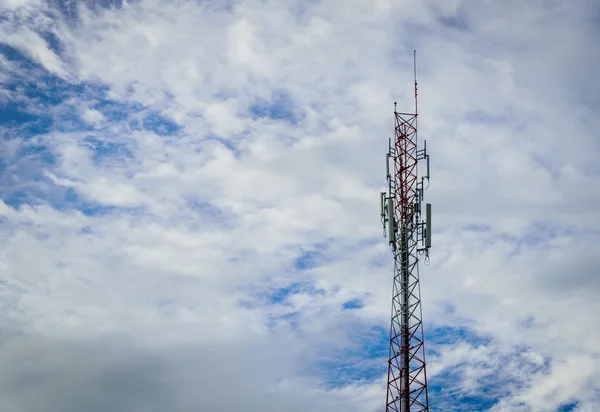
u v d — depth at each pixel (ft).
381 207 474.90
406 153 480.23
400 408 423.23
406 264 455.22
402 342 436.35
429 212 462.19
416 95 492.54
